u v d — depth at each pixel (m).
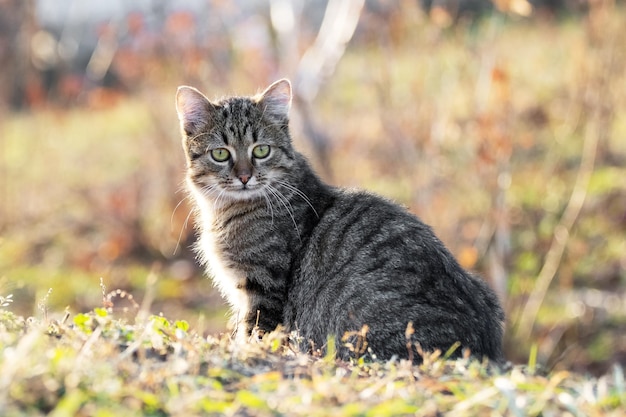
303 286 6.82
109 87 16.88
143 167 16.03
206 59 14.28
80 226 15.96
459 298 6.26
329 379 4.47
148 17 15.84
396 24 12.84
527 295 12.42
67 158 18.34
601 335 11.66
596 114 12.66
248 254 7.13
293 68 14.01
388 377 4.61
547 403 4.31
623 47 12.61
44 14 19.20
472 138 12.29
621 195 14.10
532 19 19.75
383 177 13.97
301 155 7.88
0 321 5.46
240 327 7.01
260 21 14.81
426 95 12.80
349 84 17.45
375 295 6.27
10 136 18.08
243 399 4.07
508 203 12.98
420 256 6.42
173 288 13.68
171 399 4.03
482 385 4.54
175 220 14.80
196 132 7.63
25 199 16.58
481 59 12.52
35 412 3.85
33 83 16.30
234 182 7.31
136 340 4.84
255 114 7.59
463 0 18.00
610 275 12.84
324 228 6.95
